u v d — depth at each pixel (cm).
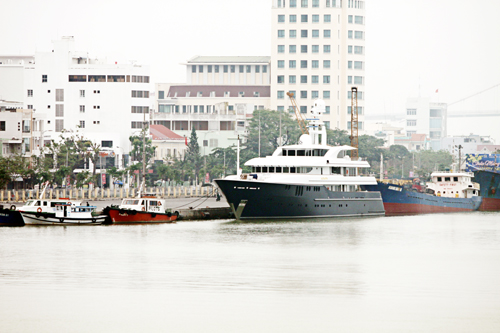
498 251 7412
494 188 14238
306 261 6594
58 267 6159
